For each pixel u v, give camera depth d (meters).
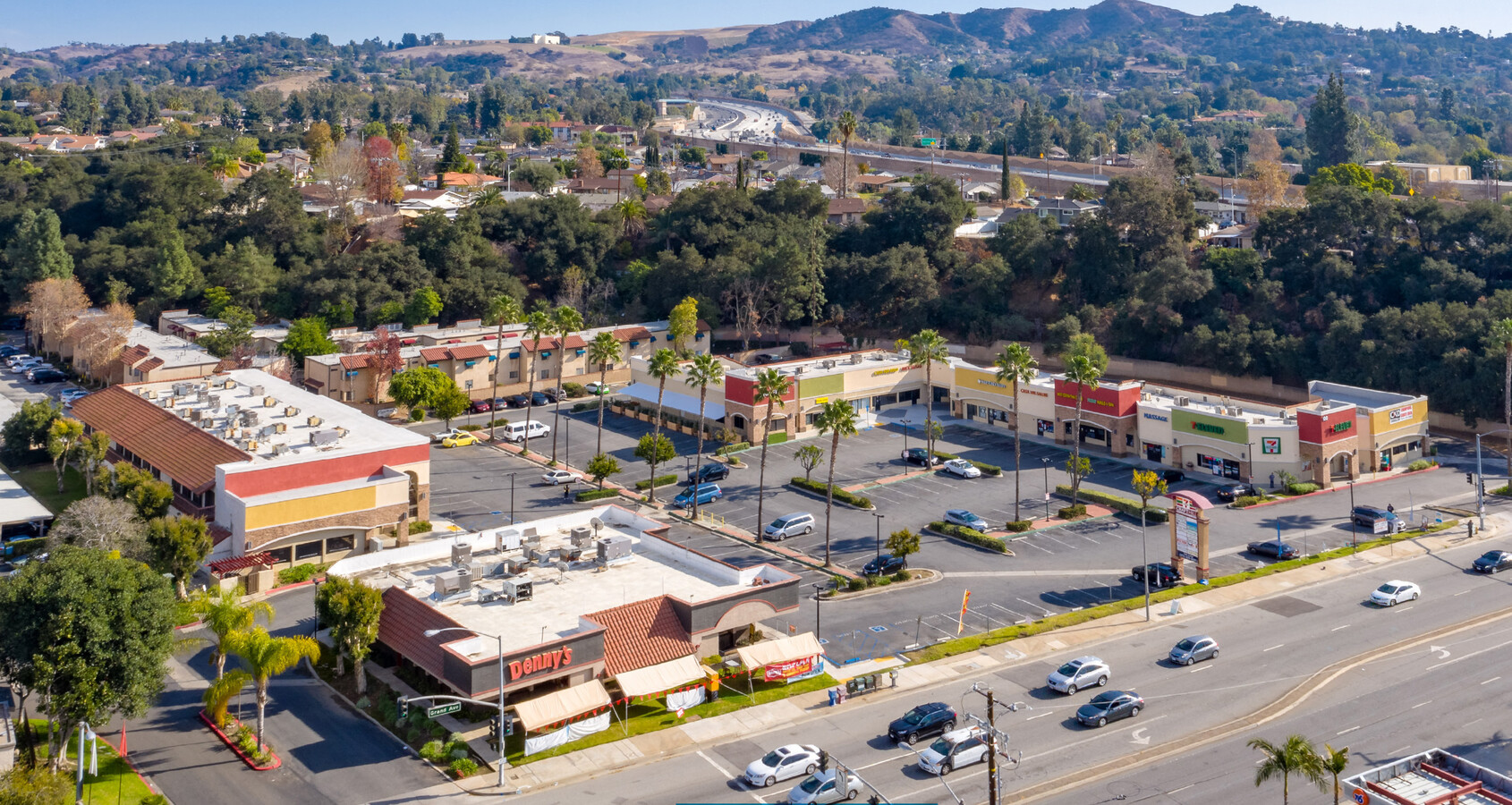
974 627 82.56
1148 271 180.38
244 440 101.88
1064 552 98.81
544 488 118.25
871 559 97.00
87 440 109.75
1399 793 54.53
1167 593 87.81
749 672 71.00
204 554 84.88
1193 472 123.56
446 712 64.06
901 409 150.12
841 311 190.12
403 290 186.88
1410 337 147.62
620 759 63.56
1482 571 91.88
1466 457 128.12
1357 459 122.00
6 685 72.00
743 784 60.59
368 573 78.75
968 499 114.12
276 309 185.88
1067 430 135.00
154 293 195.25
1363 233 177.75
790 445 134.38
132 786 59.91
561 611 71.88
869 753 63.94
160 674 62.78
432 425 142.88
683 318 171.38
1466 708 68.44
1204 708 68.94
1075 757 63.00
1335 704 69.38
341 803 58.75
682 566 81.06
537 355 154.38
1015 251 195.88
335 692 71.94
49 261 194.62
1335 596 87.50
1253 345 162.38
